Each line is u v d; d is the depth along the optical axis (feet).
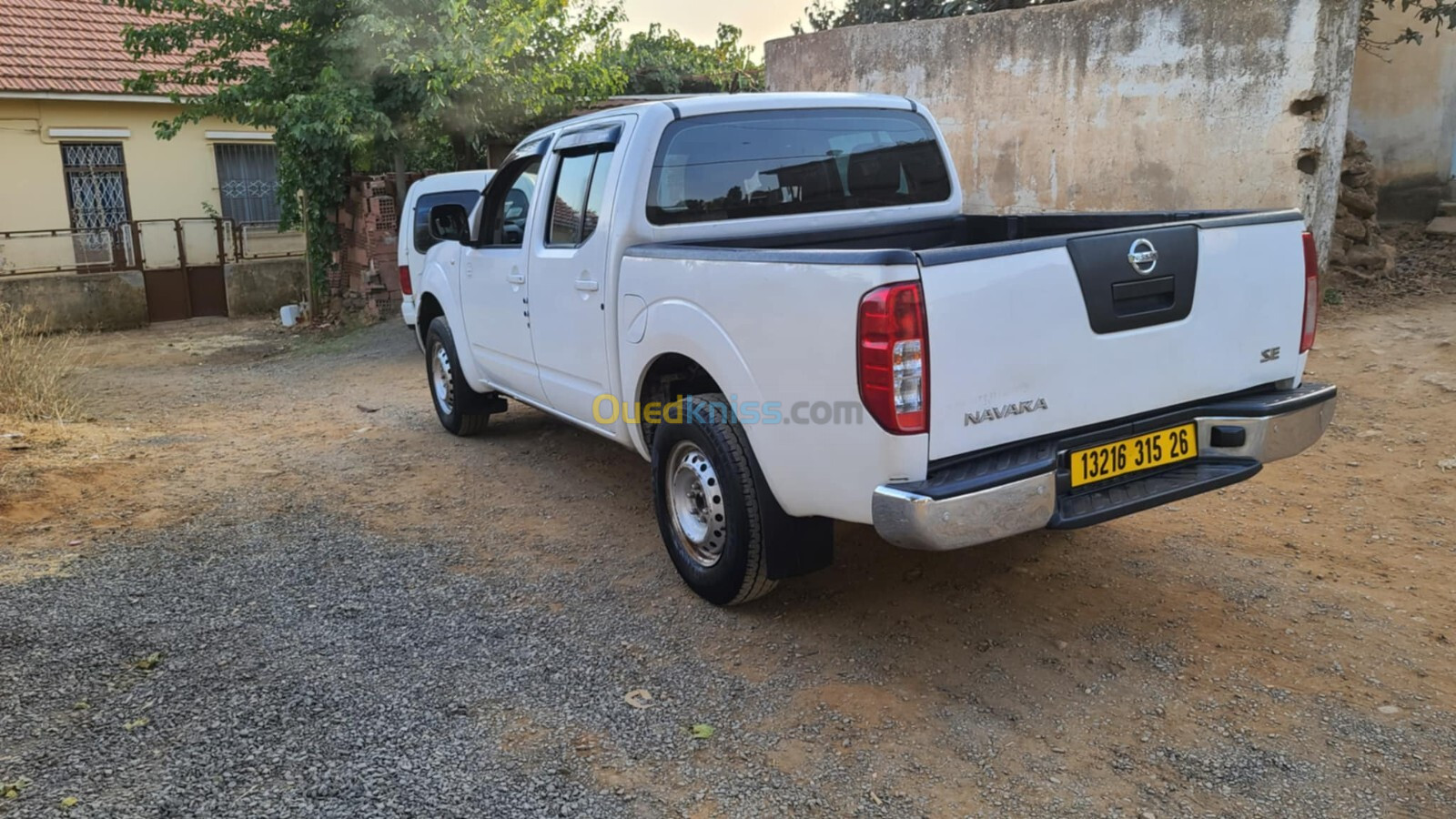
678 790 9.30
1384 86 32.68
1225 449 11.60
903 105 16.30
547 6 40.91
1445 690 10.52
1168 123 25.46
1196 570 13.62
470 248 19.69
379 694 11.01
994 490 9.79
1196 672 11.08
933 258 9.62
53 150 52.70
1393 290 26.43
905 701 10.71
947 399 9.82
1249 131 24.08
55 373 27.20
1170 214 13.65
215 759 9.74
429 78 38.68
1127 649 11.63
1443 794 8.92
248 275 56.85
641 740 10.12
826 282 10.12
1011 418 10.25
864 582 13.75
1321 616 12.18
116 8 59.62
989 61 28.91
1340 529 14.70
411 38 39.42
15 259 50.88
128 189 55.16
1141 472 11.23
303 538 16.10
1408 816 8.66
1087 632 12.05
